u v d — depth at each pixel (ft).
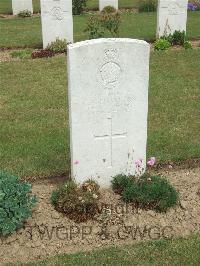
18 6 23.03
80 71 6.47
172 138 9.32
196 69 13.70
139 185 7.02
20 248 6.13
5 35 18.21
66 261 5.94
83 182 7.20
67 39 15.81
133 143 7.20
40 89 12.04
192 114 10.59
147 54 6.70
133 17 21.89
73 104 6.63
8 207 6.11
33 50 15.94
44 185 7.64
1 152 8.69
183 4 16.51
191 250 6.14
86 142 6.95
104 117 6.88
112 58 6.55
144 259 5.99
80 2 22.89
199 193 7.29
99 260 5.97
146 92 6.93
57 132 9.56
